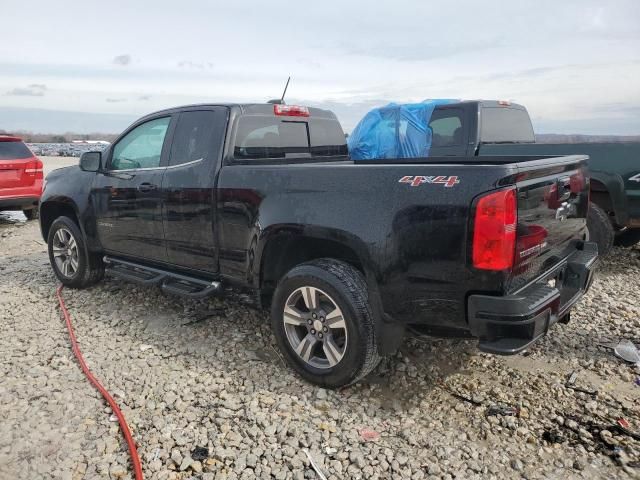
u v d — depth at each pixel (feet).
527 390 11.21
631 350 12.62
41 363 12.64
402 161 15.57
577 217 12.25
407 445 9.43
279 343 11.86
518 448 9.30
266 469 8.84
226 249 12.78
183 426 10.02
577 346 13.26
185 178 13.44
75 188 17.20
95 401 10.90
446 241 9.19
